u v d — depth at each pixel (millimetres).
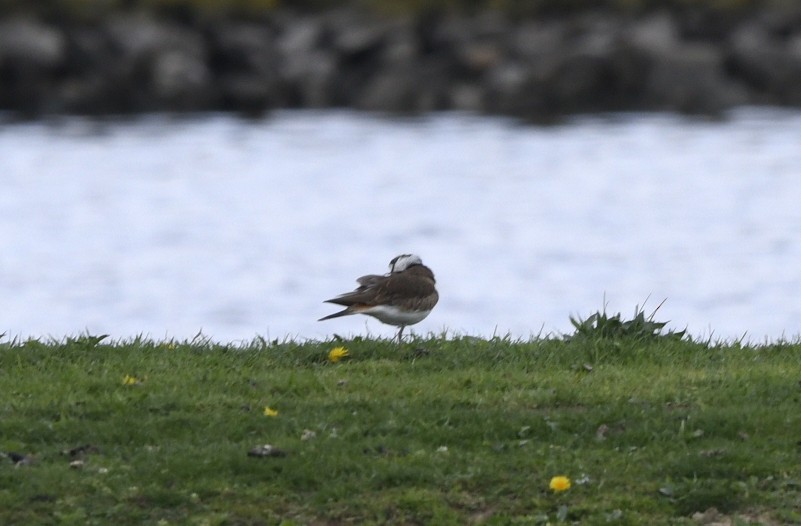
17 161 59906
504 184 58000
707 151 62781
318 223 51969
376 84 71812
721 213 52938
